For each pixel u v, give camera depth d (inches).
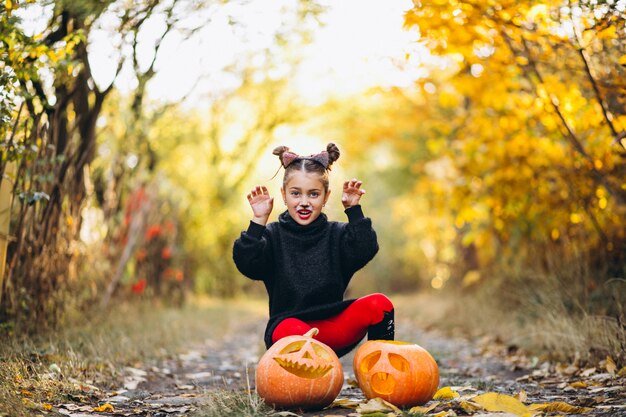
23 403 149.3
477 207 380.8
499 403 148.8
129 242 362.6
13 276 237.6
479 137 312.3
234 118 756.0
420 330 388.8
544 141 284.8
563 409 149.4
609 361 198.5
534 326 274.2
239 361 268.4
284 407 148.6
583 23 211.3
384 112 553.6
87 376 198.2
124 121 351.9
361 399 172.1
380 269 864.3
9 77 204.4
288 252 165.0
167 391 196.7
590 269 283.3
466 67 267.9
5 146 212.8
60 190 255.9
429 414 145.2
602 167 256.2
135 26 262.4
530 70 249.4
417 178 560.7
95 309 301.9
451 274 550.3
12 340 217.3
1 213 226.8
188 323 370.0
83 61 270.8
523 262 351.3
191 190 629.6
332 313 162.6
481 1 213.2
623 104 224.2
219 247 674.2
